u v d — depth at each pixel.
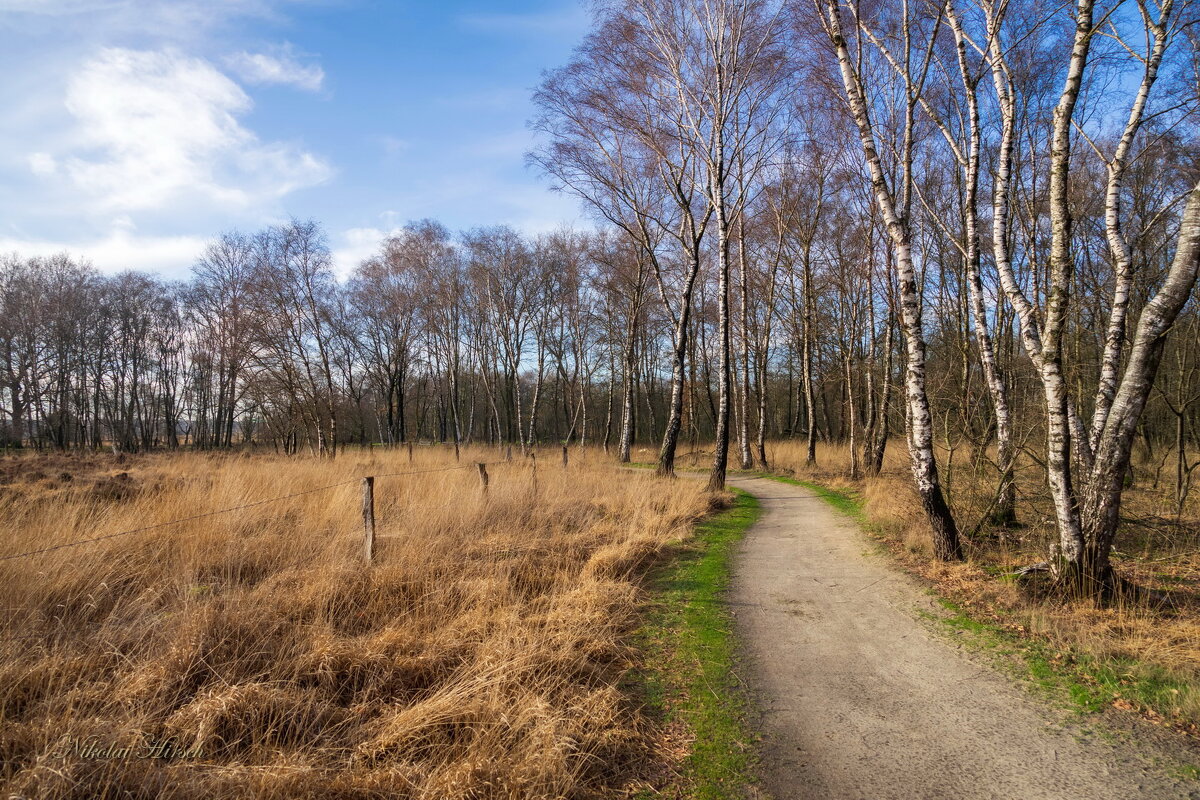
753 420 45.12
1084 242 14.59
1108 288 14.80
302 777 2.93
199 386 43.75
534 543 7.79
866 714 3.93
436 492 10.16
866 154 7.72
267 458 21.67
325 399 26.81
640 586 6.95
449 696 3.70
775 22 14.02
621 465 26.22
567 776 3.09
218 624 4.35
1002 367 11.10
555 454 30.12
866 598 6.41
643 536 8.81
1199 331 13.51
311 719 3.57
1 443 35.28
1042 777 3.16
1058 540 5.99
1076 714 3.79
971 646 4.97
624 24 14.95
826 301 28.06
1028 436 8.61
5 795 2.61
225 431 44.69
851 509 12.83
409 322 43.00
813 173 19.89
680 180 15.94
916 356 7.70
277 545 6.93
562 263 35.31
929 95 13.14
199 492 9.00
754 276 27.20
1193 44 8.40
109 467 19.69
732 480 20.75
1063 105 6.12
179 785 2.79
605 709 3.84
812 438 22.91
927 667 4.62
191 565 6.00
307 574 5.80
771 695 4.25
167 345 46.62
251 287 24.67
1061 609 5.49
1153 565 6.85
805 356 25.95
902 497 10.05
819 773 3.29
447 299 39.22
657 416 54.75
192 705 3.46
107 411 43.47
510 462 20.55
